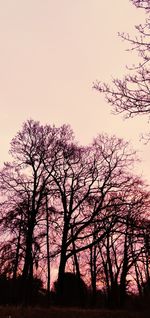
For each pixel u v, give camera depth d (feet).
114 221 118.21
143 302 123.24
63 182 125.49
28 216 114.11
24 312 82.69
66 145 128.57
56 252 122.52
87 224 120.67
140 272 177.37
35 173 123.54
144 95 32.04
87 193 124.77
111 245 155.22
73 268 169.17
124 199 124.36
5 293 120.57
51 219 121.29
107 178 126.93
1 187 120.06
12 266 113.09
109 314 96.78
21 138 125.70
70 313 89.25
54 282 149.38
